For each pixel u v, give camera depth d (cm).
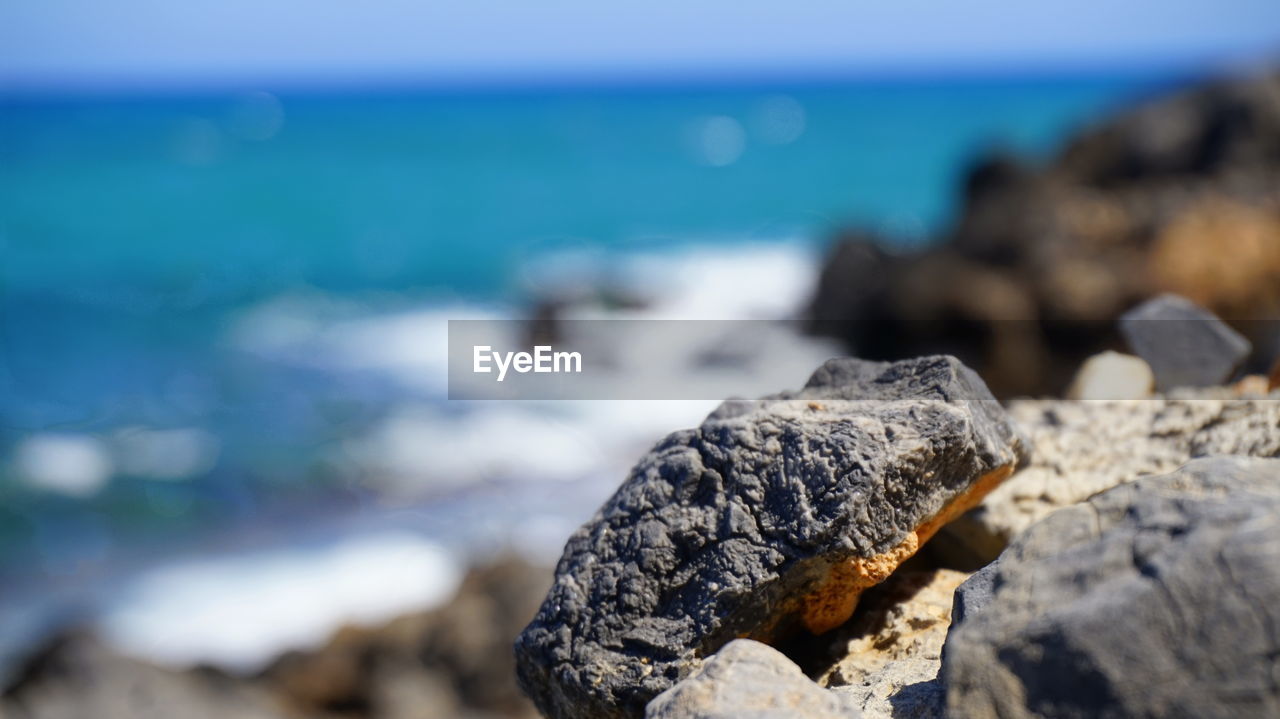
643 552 270
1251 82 1825
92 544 1301
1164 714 191
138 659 921
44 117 8688
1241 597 192
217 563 1230
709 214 4409
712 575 263
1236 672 188
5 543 1302
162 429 1744
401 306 2742
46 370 2125
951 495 270
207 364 2148
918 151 6272
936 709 233
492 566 945
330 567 1207
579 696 266
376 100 11712
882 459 256
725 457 271
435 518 1325
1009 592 221
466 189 5034
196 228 4062
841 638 298
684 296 2488
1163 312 420
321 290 3014
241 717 848
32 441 1684
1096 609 202
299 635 1062
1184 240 1441
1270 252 1388
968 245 1673
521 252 3609
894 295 1683
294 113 9244
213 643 1048
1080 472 346
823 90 13400
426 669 884
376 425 1672
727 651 235
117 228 4025
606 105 10444
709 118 8750
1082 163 1905
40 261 3419
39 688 880
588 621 270
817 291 1977
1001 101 10131
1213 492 216
